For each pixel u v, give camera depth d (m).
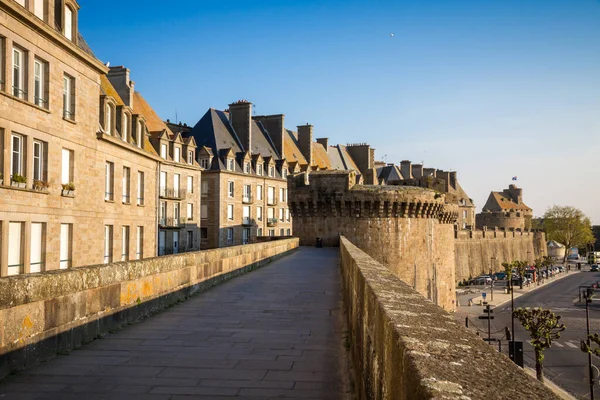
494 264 114.31
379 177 107.12
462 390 2.03
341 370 7.05
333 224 42.72
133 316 10.45
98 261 28.56
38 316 7.17
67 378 6.50
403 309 3.85
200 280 15.28
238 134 68.25
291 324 10.31
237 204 63.88
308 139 82.44
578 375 43.22
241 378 6.63
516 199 170.00
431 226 44.66
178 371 6.91
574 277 118.75
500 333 57.81
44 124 23.09
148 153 35.75
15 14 20.69
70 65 25.47
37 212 22.56
